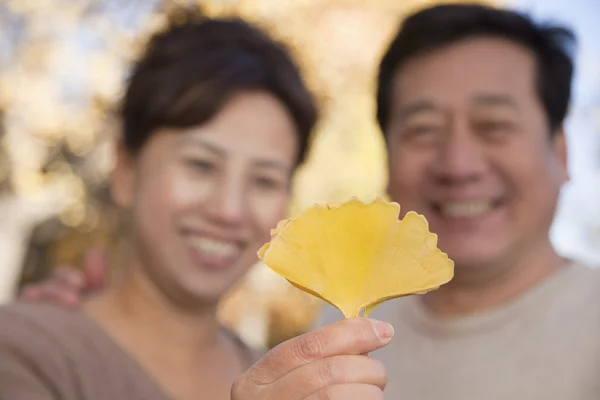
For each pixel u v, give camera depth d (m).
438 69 2.19
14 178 7.25
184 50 2.15
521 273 2.15
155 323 2.15
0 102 7.35
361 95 8.33
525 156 2.10
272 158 2.21
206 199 2.12
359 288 1.13
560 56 2.23
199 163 2.14
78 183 7.29
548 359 1.98
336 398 1.12
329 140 8.12
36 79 7.56
